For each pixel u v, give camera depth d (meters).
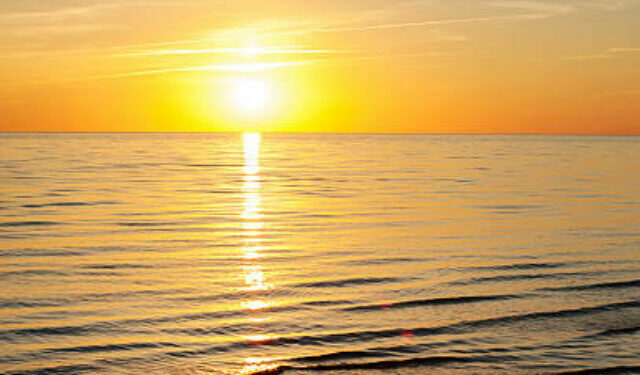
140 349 12.00
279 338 12.62
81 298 15.29
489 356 11.78
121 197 38.09
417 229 26.25
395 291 16.12
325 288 16.45
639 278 17.48
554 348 12.17
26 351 11.81
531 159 88.62
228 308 14.58
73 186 44.72
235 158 93.50
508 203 35.47
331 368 11.20
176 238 23.88
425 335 12.85
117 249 21.56
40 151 108.81
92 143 175.12
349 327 13.30
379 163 79.75
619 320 13.78
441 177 55.28
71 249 21.48
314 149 140.88
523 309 14.55
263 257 20.33
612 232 25.41
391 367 11.27
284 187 45.72
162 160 84.44
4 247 21.72
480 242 23.11
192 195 39.78
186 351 11.94
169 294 15.72
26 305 14.65
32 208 32.47
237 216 30.19
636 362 11.52
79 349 11.95
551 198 37.97
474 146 163.12
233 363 11.39
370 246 22.30
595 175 57.12
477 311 14.41
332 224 27.62
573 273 18.12
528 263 19.47
